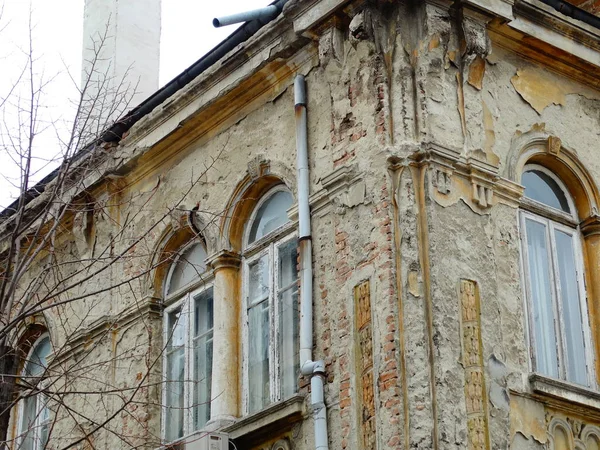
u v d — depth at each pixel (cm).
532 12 1460
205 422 1511
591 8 1734
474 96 1404
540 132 1466
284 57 1493
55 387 1736
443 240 1304
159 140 1645
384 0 1383
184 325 1591
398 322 1265
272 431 1369
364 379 1277
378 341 1271
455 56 1397
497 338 1306
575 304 1448
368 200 1334
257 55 1512
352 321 1309
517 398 1298
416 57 1371
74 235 1781
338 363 1313
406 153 1327
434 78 1370
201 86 1580
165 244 1639
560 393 1328
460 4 1395
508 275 1352
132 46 1933
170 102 1622
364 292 1305
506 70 1459
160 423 1575
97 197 1748
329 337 1335
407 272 1281
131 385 1612
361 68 1391
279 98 1514
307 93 1465
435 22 1377
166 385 1586
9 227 1595
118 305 1677
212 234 1551
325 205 1390
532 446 1288
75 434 1662
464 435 1232
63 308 1520
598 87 1554
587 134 1518
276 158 1491
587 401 1346
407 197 1311
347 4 1398
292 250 1456
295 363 1416
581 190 1491
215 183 1575
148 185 1689
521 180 1440
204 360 1545
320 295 1363
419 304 1267
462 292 1297
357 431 1265
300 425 1339
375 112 1359
